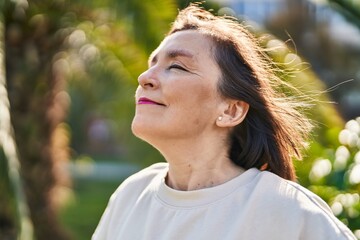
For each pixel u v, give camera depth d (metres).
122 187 2.40
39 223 6.61
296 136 2.28
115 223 2.34
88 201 15.06
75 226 11.70
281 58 4.61
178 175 2.19
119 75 7.31
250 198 2.05
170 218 2.12
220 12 5.25
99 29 6.31
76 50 6.66
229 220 2.04
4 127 4.61
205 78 2.11
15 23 6.18
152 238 2.12
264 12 12.98
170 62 2.13
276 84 2.33
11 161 4.50
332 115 5.26
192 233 2.06
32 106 6.46
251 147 2.19
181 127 2.10
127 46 6.41
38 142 6.53
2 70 5.07
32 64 6.40
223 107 2.14
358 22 5.22
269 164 2.23
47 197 6.64
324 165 4.00
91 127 25.09
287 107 2.27
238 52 2.17
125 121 10.80
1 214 5.37
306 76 5.12
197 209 2.08
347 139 4.08
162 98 2.10
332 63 13.49
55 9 6.13
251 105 2.17
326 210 2.09
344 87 13.08
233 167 2.18
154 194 2.21
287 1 13.26
